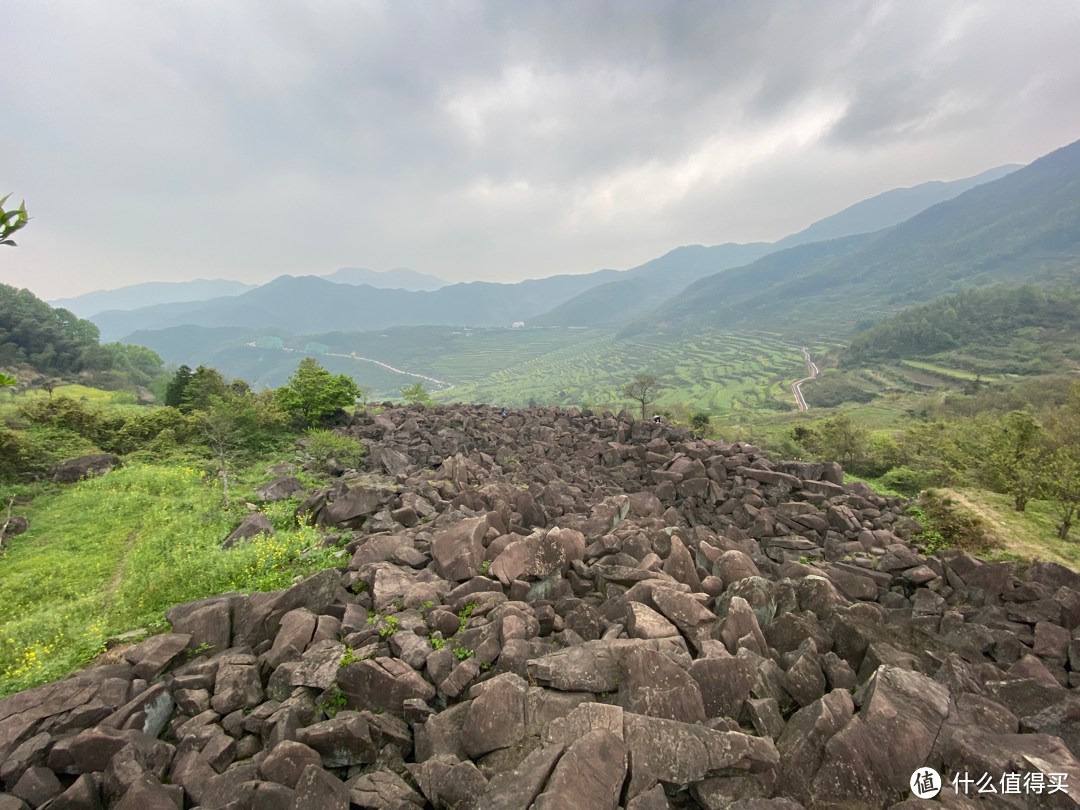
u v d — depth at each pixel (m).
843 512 25.09
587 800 7.14
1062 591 14.85
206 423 32.19
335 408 39.19
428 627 12.18
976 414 86.94
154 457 30.23
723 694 9.46
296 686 10.30
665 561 14.92
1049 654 12.57
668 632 11.20
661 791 7.51
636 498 26.95
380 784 8.13
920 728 8.41
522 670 10.35
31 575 16.22
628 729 8.31
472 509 21.41
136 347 137.00
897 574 18.50
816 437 58.00
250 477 27.34
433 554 15.99
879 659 10.55
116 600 14.77
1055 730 9.02
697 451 31.98
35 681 11.11
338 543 18.59
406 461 31.06
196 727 9.68
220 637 12.20
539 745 8.66
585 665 10.02
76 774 8.83
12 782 8.53
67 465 25.98
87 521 20.78
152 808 7.76
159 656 11.22
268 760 8.36
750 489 28.20
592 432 43.16
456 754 8.92
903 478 38.31
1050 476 24.34
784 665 10.96
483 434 39.47
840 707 8.93
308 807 7.48
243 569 16.12
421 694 10.00
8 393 67.94
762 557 20.36
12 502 21.27
